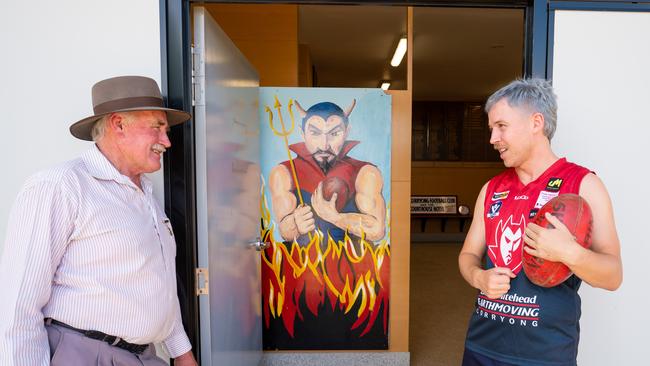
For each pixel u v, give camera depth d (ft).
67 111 4.89
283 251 7.91
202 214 5.02
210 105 5.16
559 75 5.02
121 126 3.67
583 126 5.05
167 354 5.03
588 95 5.02
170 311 3.99
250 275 6.97
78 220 3.28
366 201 7.84
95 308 3.40
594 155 5.08
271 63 9.85
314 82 20.18
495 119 3.73
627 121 5.02
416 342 9.71
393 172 7.89
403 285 8.00
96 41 4.82
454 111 27.27
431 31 14.34
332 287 7.96
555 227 3.18
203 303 5.08
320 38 14.87
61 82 4.85
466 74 20.98
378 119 7.74
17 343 2.99
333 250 7.91
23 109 4.88
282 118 7.72
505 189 3.98
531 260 3.33
